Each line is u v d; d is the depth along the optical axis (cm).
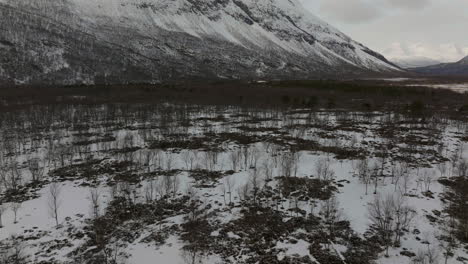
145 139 6662
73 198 4356
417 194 4094
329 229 3472
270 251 3142
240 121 8256
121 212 3988
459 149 5672
